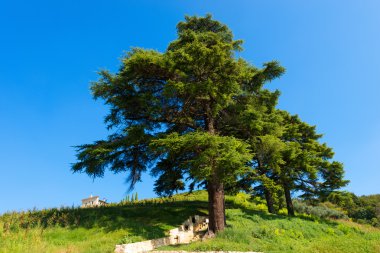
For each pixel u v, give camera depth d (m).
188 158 20.81
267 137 21.19
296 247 15.59
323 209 39.00
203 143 15.91
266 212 27.23
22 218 20.02
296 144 29.08
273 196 33.28
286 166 28.94
